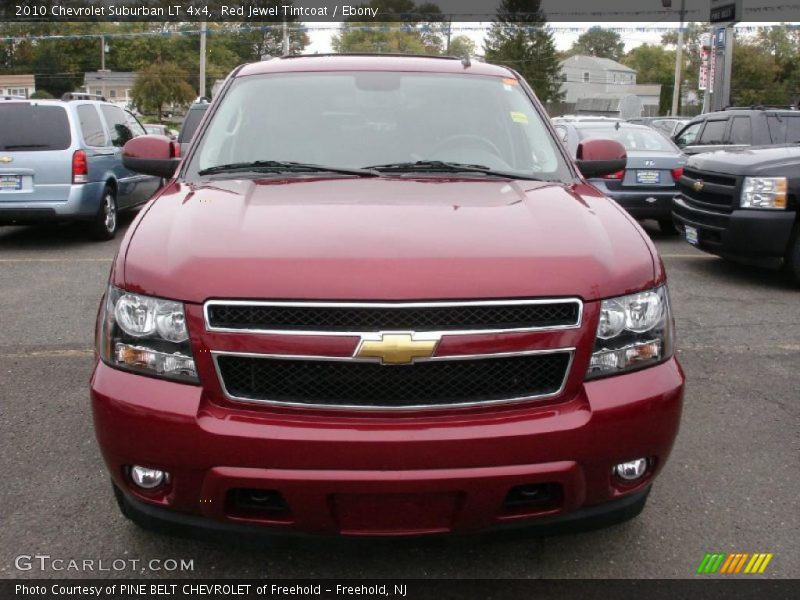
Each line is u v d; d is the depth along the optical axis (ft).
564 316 8.30
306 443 7.87
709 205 25.23
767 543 10.24
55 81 250.98
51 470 12.03
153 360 8.34
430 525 8.18
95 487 11.51
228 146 12.39
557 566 9.70
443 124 12.85
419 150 12.37
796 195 23.48
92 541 10.13
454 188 10.80
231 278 8.16
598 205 10.32
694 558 9.88
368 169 11.81
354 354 7.93
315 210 9.55
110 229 34.37
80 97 36.40
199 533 8.45
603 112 125.80
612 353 8.50
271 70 13.92
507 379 8.26
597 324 8.39
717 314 21.40
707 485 11.78
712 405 14.93
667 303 9.16
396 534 8.17
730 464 12.48
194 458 8.04
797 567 9.72
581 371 8.35
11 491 11.38
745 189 23.84
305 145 12.35
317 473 7.90
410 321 8.00
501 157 12.39
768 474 12.16
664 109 287.48
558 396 8.32
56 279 25.54
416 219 9.27
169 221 9.44
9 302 22.43
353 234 8.77
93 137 33.37
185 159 12.17
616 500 8.74
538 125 13.15
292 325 8.02
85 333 19.30
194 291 8.17
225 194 10.36
